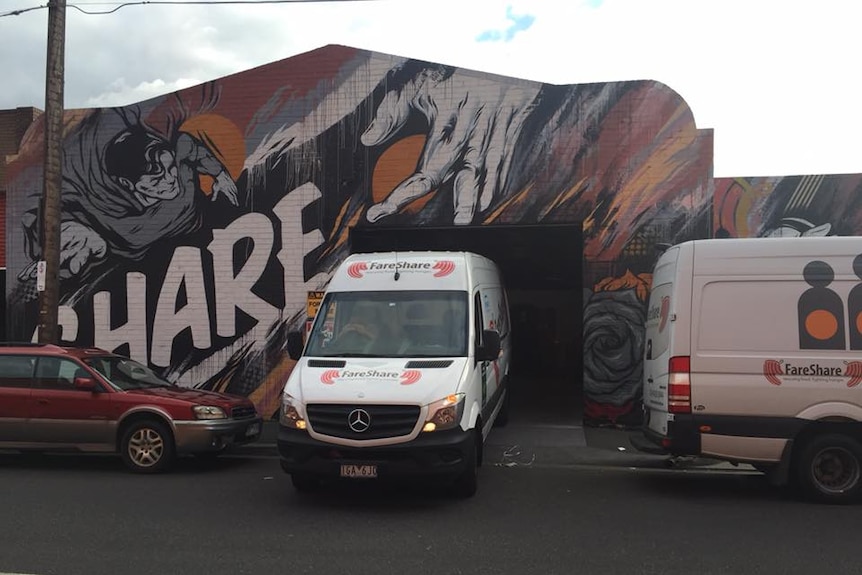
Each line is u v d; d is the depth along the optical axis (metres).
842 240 7.36
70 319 13.31
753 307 7.35
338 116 12.67
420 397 6.74
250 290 12.89
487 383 8.83
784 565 5.29
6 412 8.91
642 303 11.80
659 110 11.84
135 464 8.74
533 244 17.25
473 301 8.27
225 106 13.00
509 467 9.12
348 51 12.66
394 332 7.94
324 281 12.69
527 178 12.15
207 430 8.70
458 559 5.41
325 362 7.54
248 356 12.87
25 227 13.52
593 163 11.99
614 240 11.91
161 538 5.95
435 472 6.69
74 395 8.88
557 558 5.44
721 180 15.91
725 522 6.49
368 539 5.93
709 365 7.34
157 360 13.09
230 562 5.32
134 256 13.22
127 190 13.26
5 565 5.25
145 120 13.24
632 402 11.75
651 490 7.85
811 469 7.23
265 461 9.59
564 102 12.09
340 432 6.72
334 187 12.66
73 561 5.34
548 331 22.84
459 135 12.34
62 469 9.04
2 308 16.20
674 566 5.26
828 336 7.20
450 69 12.38
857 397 7.09
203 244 13.05
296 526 6.32
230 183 12.98
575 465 9.26
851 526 6.36
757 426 7.20
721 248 7.52
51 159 10.67
